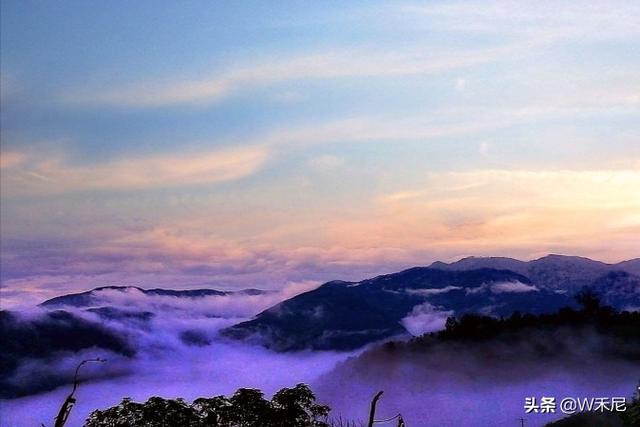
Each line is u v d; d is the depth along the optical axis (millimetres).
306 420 41625
